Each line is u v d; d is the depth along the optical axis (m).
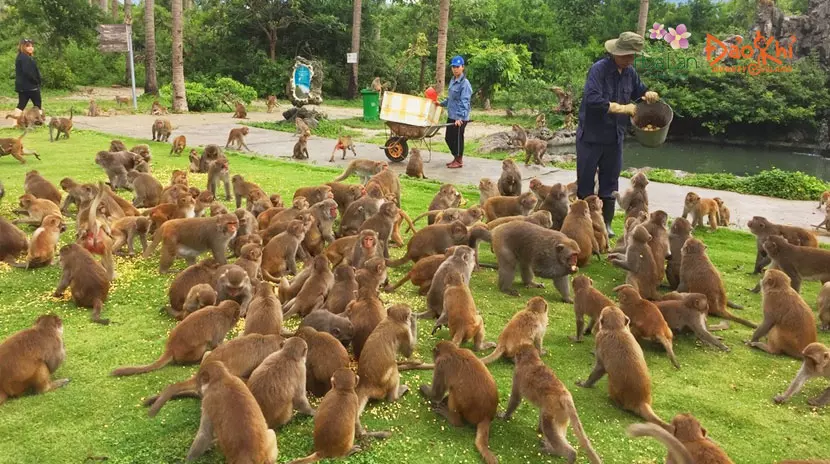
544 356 4.39
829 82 21.94
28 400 3.67
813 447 3.57
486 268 6.02
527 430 3.62
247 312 4.18
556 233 5.26
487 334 4.66
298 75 17.66
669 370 4.28
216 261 5.34
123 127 14.26
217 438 3.07
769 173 9.59
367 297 4.23
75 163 9.51
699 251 5.09
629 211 6.86
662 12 33.75
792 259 5.35
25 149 9.93
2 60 24.48
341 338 4.06
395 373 3.82
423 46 27.16
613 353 3.79
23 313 4.66
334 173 9.67
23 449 3.30
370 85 27.70
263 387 3.39
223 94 22.11
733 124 21.70
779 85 21.14
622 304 4.45
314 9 28.12
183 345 4.03
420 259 5.60
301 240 5.57
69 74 24.14
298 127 14.51
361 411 3.61
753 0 32.53
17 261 5.56
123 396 3.74
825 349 3.90
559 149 16.97
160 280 5.36
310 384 3.78
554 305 5.23
